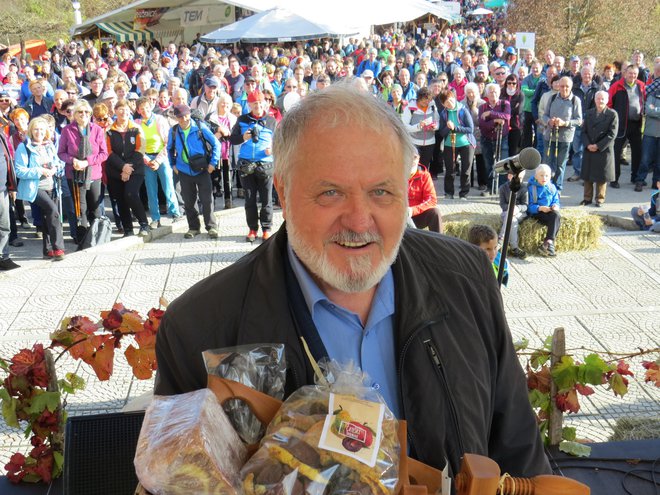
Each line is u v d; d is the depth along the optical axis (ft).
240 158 29.04
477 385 5.39
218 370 4.67
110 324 10.90
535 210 27.84
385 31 115.44
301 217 4.85
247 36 50.16
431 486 4.43
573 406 11.79
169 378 5.31
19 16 104.22
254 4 67.97
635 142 38.70
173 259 27.71
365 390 4.38
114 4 124.77
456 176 42.06
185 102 30.37
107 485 8.24
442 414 5.19
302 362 5.08
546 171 27.66
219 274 5.51
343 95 4.88
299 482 3.79
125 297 23.65
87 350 10.91
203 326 5.20
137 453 3.89
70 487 8.13
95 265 26.94
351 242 4.82
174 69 67.21
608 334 20.40
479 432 5.34
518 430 5.85
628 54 75.20
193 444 3.76
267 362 4.82
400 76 45.06
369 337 5.33
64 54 80.79
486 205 35.24
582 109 40.11
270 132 29.09
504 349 5.83
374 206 4.82
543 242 27.71
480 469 4.27
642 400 16.52
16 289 24.39
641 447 12.04
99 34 101.76
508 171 10.98
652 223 31.45
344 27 52.95
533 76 43.01
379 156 4.73
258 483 3.82
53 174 27.37
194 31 95.25
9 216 27.94
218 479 3.73
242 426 4.39
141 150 30.30
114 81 42.32
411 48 86.02
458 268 5.79
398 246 5.06
